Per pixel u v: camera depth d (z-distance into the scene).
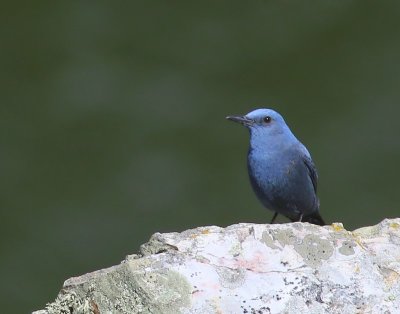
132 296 7.18
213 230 7.64
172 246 7.50
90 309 7.26
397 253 7.57
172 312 7.10
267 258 7.43
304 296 7.24
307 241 7.54
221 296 7.20
